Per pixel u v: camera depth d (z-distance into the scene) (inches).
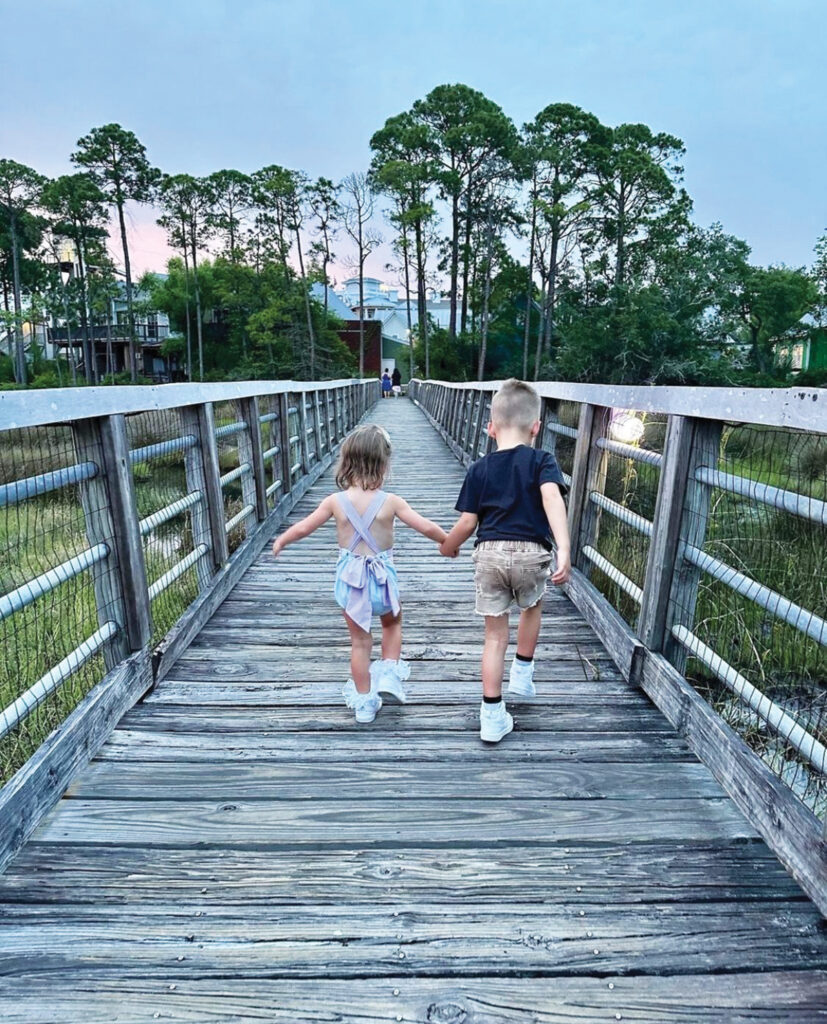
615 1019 46.1
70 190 1743.4
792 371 1743.4
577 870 60.6
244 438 169.0
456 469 343.3
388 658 95.0
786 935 53.4
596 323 1348.4
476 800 71.2
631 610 134.2
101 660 102.9
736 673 76.0
